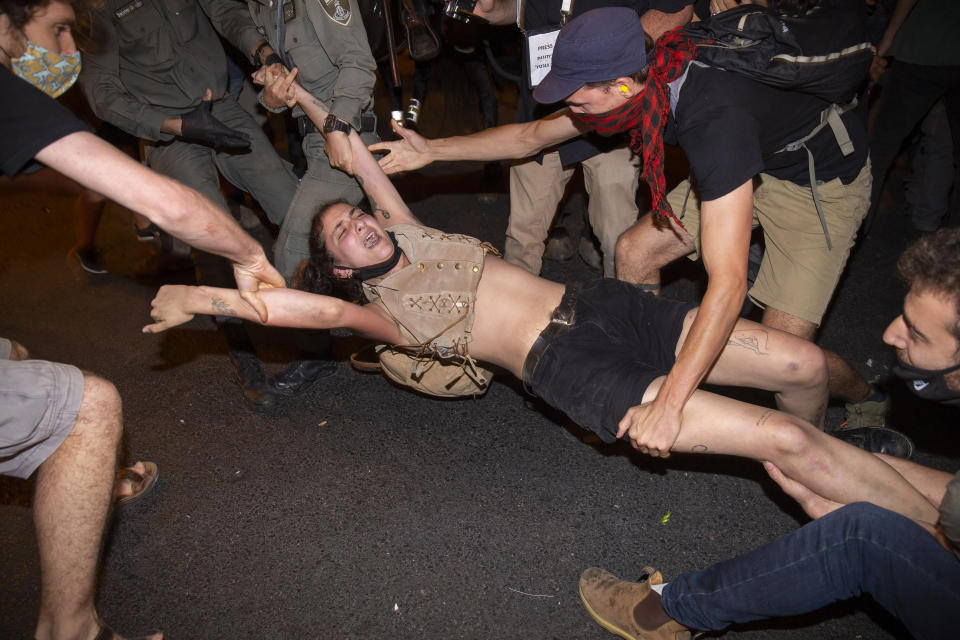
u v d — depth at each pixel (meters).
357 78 2.85
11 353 2.13
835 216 2.49
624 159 3.11
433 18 4.09
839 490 1.96
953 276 1.48
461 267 2.48
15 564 2.66
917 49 3.73
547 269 4.27
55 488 1.94
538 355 2.41
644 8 2.81
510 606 2.44
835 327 3.72
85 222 4.13
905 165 5.23
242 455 3.09
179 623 2.42
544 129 2.86
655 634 2.19
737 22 2.08
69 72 1.86
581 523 2.73
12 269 4.41
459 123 5.34
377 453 3.07
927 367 1.66
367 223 2.44
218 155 3.34
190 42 3.09
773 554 1.81
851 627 2.32
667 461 2.97
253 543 2.70
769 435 1.99
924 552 1.62
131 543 2.71
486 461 3.02
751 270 3.26
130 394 3.44
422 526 2.74
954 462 2.89
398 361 2.72
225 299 2.06
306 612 2.44
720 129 2.03
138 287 4.23
